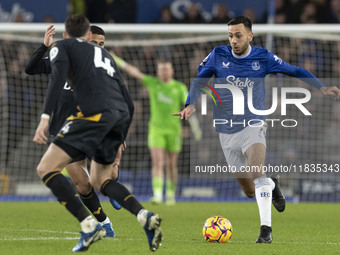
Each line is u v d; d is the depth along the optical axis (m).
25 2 59.66
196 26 42.84
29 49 56.03
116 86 17.00
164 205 43.53
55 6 59.84
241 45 21.42
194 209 39.59
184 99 44.53
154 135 44.16
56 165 16.11
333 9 59.69
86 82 16.47
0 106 54.34
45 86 54.66
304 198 49.59
